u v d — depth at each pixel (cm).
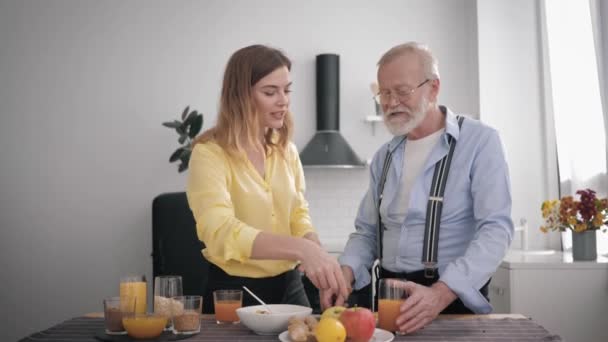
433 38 475
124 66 475
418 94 216
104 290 471
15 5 473
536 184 439
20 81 473
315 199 473
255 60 202
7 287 471
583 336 337
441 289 184
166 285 173
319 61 459
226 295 181
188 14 474
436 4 475
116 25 475
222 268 203
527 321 180
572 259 350
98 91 475
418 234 217
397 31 475
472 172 212
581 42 378
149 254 472
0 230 471
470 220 214
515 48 445
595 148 371
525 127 443
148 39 475
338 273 178
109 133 473
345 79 473
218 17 473
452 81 473
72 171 473
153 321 160
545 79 436
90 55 474
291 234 224
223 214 190
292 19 473
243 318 166
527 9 443
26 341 161
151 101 473
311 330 158
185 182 473
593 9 342
